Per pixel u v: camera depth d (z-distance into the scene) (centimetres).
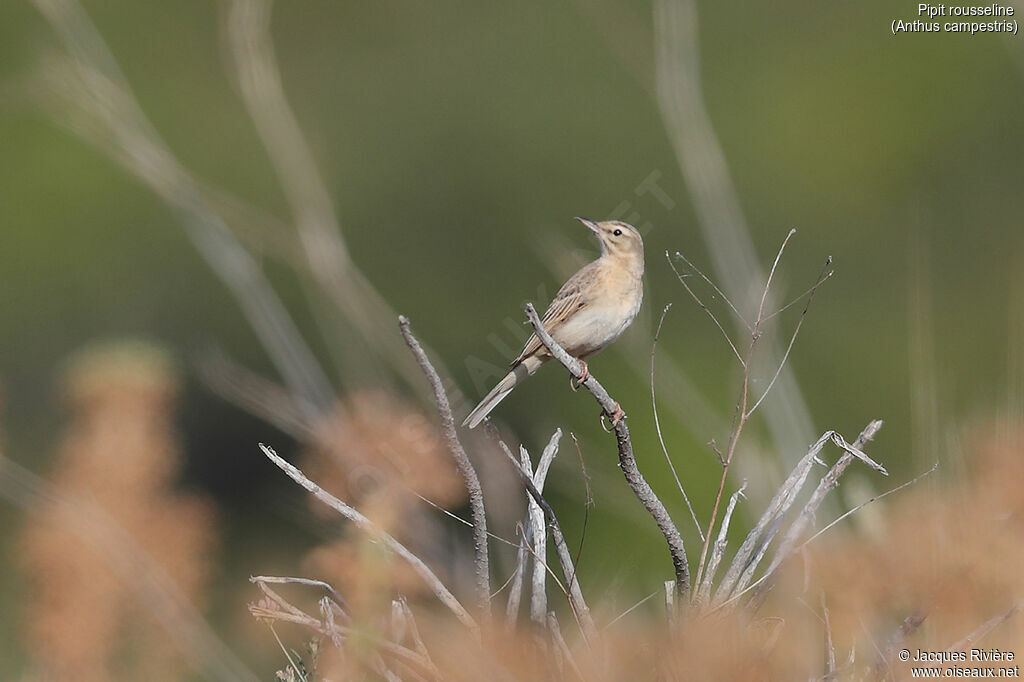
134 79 2983
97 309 2881
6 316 2867
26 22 2755
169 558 766
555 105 3075
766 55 3072
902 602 603
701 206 1058
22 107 2844
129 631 755
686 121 1098
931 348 719
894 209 2903
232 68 1058
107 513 764
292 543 1827
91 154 2902
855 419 2642
